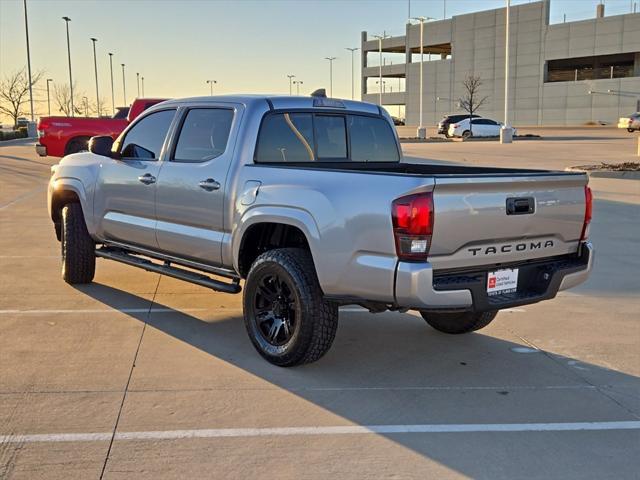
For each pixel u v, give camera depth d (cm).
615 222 1148
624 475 333
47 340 520
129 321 575
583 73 7244
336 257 421
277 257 459
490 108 7706
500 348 528
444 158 2492
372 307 429
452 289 400
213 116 535
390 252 397
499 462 345
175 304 633
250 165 493
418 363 491
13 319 575
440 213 391
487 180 405
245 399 417
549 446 363
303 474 328
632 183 1719
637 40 6606
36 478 318
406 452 354
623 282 743
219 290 522
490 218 412
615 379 463
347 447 357
